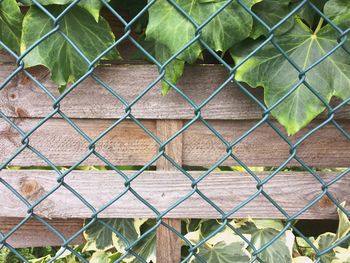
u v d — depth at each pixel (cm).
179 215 138
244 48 122
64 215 139
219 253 142
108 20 132
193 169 154
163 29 116
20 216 139
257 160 137
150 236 149
